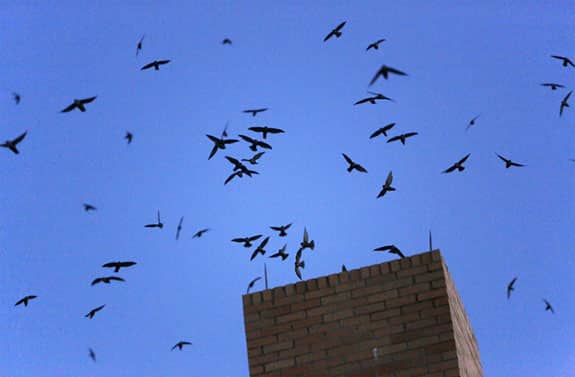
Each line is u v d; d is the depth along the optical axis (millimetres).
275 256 21344
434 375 17234
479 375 20594
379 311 17797
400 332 17609
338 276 18156
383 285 17938
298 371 17719
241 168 23141
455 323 17875
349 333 17781
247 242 21484
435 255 17922
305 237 19594
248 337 18078
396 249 19422
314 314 18016
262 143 23000
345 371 17578
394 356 17500
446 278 17859
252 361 17922
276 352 17906
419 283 17828
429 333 17500
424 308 17656
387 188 22312
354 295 17984
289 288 18266
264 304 18250
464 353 18359
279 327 18047
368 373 17484
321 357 17734
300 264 19344
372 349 17594
